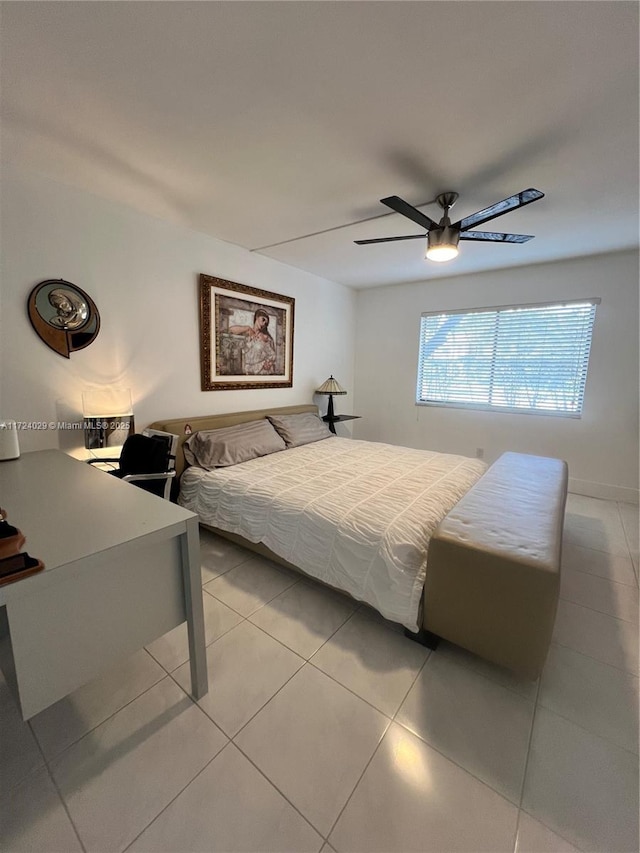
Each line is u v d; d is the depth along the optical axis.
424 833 0.98
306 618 1.82
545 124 1.55
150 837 0.96
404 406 4.74
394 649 1.63
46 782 1.08
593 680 1.48
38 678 0.96
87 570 0.96
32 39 1.15
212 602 1.94
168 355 2.84
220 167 1.92
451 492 2.23
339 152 1.77
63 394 2.28
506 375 3.98
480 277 3.98
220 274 3.13
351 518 1.85
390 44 1.16
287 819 1.01
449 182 2.04
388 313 4.73
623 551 2.51
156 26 1.11
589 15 1.05
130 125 1.59
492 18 1.07
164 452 2.16
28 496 1.39
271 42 1.16
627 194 2.16
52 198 2.11
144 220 2.57
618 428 3.43
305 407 4.14
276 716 1.31
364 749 1.20
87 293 2.32
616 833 0.98
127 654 1.15
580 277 3.44
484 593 1.43
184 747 1.19
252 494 2.26
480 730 1.26
